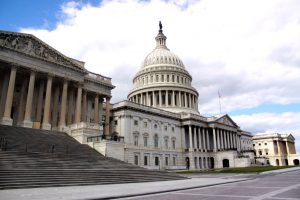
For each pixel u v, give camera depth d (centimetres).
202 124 10069
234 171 5469
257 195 1747
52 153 3275
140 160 7412
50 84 5088
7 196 1689
